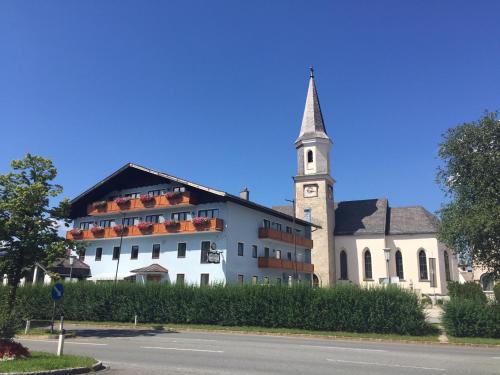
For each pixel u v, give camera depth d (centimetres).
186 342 2009
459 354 1667
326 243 6166
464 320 2348
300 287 2822
